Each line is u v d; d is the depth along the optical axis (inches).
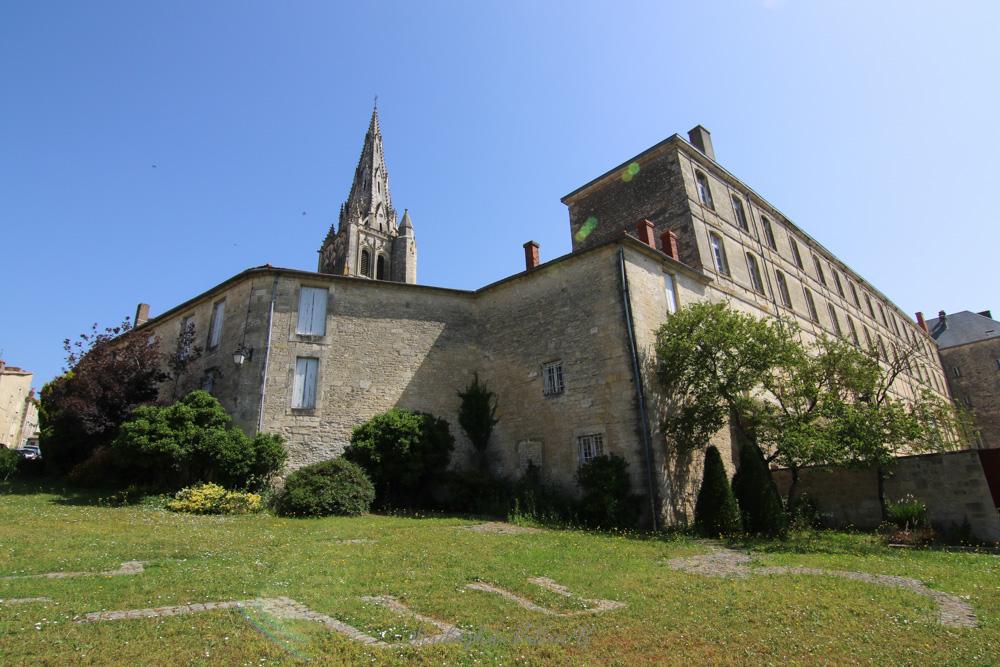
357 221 2130.9
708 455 522.9
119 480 615.2
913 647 197.6
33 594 216.1
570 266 665.0
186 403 571.8
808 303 1090.1
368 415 655.1
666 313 660.7
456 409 706.2
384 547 359.6
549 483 605.6
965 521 476.7
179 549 321.4
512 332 705.6
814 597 263.6
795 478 536.4
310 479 540.7
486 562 322.3
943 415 550.0
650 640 199.8
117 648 167.6
